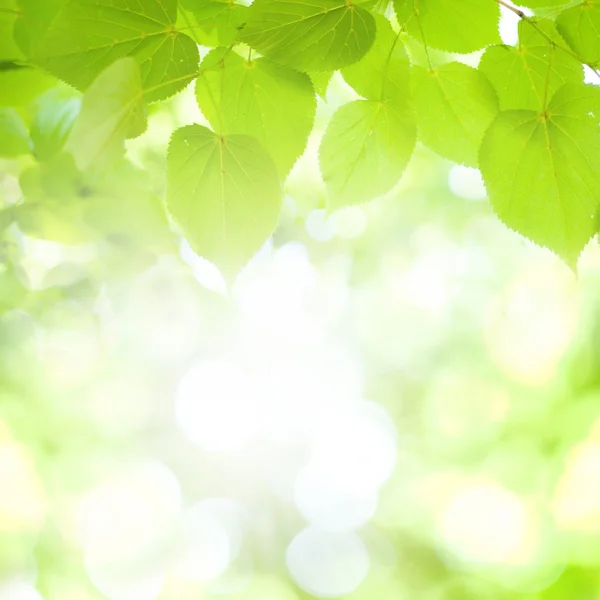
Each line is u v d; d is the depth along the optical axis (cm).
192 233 106
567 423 292
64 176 131
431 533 410
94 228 135
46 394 348
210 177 105
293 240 439
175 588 515
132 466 459
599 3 107
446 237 450
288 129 108
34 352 253
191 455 525
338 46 106
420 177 416
